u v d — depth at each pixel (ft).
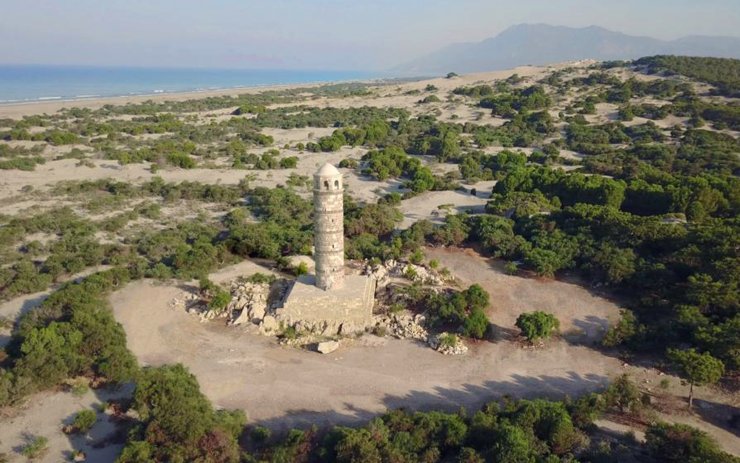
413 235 231.71
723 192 253.03
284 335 164.76
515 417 118.52
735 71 577.84
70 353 145.48
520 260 217.97
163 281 200.13
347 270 206.59
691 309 159.74
